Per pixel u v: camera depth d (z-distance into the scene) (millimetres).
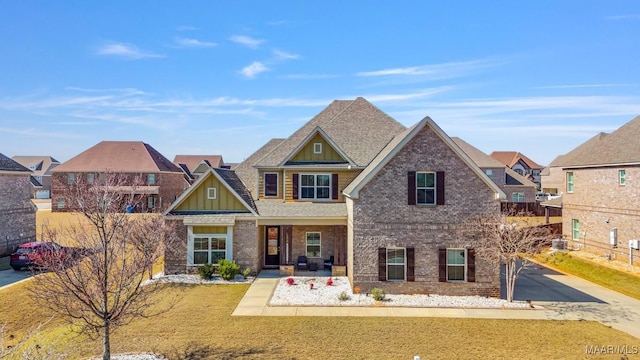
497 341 14500
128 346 13836
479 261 19922
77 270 11461
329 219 24297
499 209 19922
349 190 21297
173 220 24016
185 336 14742
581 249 31016
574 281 23406
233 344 14047
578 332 15383
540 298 19828
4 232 28734
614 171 27547
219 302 18844
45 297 11289
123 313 11867
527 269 26859
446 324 16141
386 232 20141
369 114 29844
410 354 13414
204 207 24656
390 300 19172
